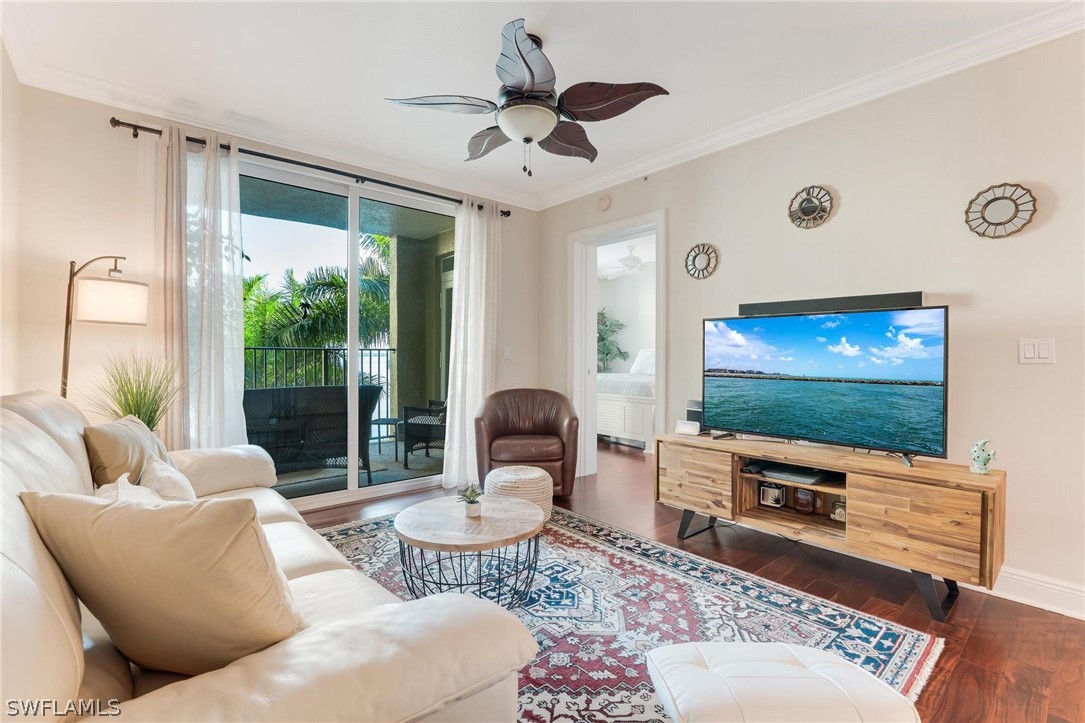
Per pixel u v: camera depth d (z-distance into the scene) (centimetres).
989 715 159
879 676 177
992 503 202
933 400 233
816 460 252
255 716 73
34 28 235
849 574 260
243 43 248
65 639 72
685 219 377
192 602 85
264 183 359
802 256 310
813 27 233
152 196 302
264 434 358
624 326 865
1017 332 233
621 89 222
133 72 274
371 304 409
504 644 97
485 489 330
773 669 123
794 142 314
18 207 264
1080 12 215
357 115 325
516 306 491
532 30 237
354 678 81
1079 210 218
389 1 218
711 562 273
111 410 280
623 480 457
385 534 313
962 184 249
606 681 172
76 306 255
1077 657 188
